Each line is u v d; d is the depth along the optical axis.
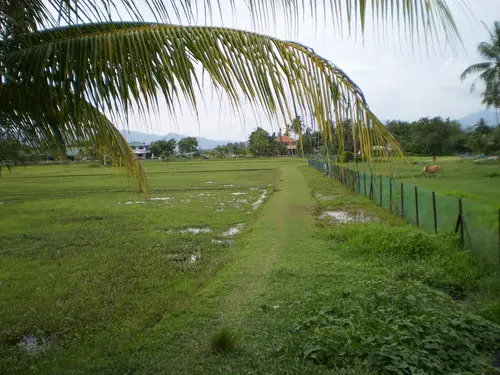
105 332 4.48
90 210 15.10
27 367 3.77
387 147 2.06
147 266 7.21
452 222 6.94
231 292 5.30
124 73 2.30
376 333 3.52
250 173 34.50
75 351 4.02
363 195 15.72
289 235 9.11
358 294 4.61
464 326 3.55
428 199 8.27
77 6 2.04
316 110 2.09
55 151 2.96
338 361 3.23
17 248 8.98
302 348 3.42
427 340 3.34
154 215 13.55
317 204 14.59
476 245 5.80
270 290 5.17
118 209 15.32
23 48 2.39
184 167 44.97
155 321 4.66
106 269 7.12
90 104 2.60
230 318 4.39
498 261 5.05
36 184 28.16
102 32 2.36
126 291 5.88
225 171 37.41
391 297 4.41
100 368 3.45
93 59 2.29
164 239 9.62
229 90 2.21
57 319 4.88
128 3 2.01
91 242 9.44
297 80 2.11
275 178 28.94
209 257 7.75
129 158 3.35
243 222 11.89
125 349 3.89
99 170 45.88
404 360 3.05
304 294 4.84
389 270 5.95
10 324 4.80
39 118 2.61
